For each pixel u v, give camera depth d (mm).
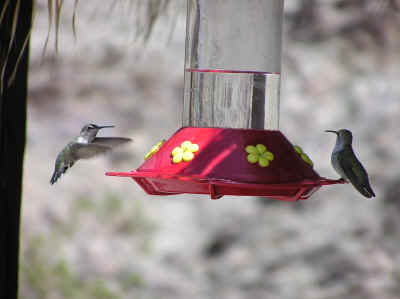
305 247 14219
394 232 14391
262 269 13930
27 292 12297
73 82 14570
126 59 14641
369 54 15492
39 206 13609
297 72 15367
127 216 14062
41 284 12383
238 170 3748
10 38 3359
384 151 14875
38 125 14367
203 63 4430
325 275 13820
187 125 4406
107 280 12852
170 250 13789
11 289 3496
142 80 14945
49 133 14336
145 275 13133
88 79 14594
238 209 14766
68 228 13430
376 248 14188
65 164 5562
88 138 5586
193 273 13617
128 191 14461
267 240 14375
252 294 13492
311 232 14461
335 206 14797
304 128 14953
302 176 3906
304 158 4246
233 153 3846
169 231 14109
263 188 3662
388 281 13711
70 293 12375
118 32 14016
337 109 15117
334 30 15602
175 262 13719
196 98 4387
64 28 13633
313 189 3920
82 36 14031
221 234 14391
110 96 14789
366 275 13820
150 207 14367
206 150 3889
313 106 15141
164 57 14766
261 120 4414
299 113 15047
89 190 14156
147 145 14641
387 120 15047
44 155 14195
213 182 3625
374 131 15023
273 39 4578
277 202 14969
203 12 4496
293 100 15148
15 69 3152
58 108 14523
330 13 15648
